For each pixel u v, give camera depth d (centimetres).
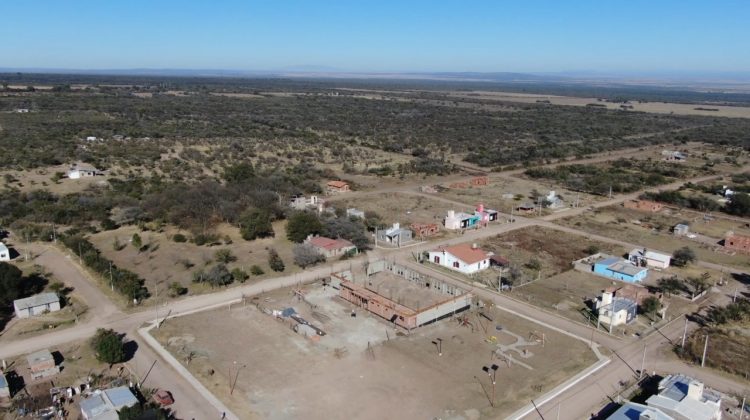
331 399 6012
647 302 8275
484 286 9375
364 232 11825
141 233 11888
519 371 6625
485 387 6278
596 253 11156
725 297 9038
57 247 10912
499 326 7806
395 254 10981
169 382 6275
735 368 6762
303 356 6900
